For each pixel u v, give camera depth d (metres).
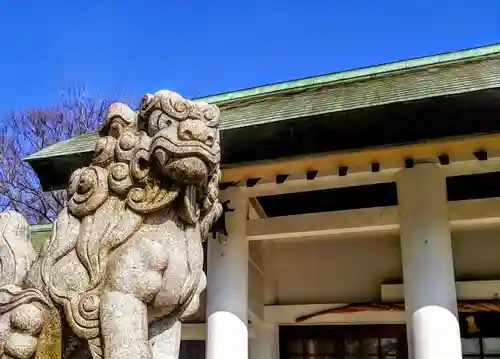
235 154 6.03
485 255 8.83
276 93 8.02
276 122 5.75
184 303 3.59
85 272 3.47
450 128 5.27
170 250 3.49
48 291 3.53
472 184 7.80
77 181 3.67
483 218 6.54
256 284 9.50
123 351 3.19
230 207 7.40
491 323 8.62
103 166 3.66
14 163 21.05
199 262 3.69
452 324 6.22
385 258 9.51
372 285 9.45
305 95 7.46
